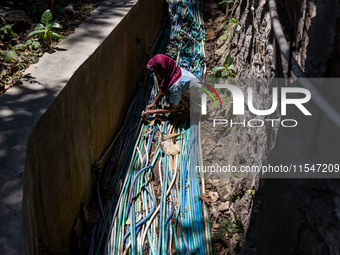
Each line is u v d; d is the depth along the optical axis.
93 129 4.09
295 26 3.34
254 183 3.64
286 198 2.35
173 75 4.96
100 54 4.15
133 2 5.39
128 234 3.84
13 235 2.17
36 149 2.80
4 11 4.55
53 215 3.15
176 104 5.06
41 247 2.88
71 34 4.32
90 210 4.04
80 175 3.79
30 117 2.87
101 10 5.06
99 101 4.21
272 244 2.58
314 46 2.48
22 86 3.27
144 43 6.14
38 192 2.82
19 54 3.93
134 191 4.26
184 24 6.85
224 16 7.35
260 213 2.79
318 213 2.15
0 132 2.72
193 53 6.53
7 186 2.40
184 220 3.96
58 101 3.17
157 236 3.82
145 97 5.70
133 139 4.89
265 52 4.02
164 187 4.25
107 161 4.63
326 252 2.10
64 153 3.34
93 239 3.76
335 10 2.22
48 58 3.75
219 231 3.78
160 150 4.75
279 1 3.92
